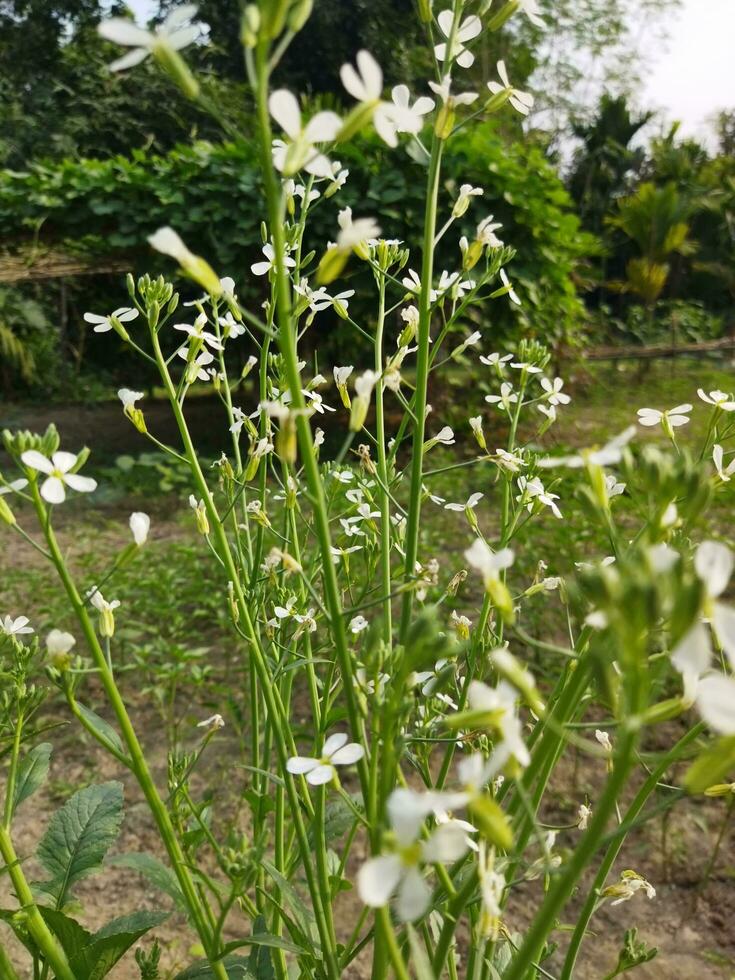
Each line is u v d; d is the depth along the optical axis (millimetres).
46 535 209
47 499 204
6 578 1033
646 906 558
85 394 2486
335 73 3752
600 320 3828
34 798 670
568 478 968
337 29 3646
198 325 294
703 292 5027
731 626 118
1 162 3340
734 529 1020
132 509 1439
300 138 163
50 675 216
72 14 4016
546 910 146
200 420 2053
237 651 860
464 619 288
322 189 1517
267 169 164
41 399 2496
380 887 124
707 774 124
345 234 158
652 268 3906
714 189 4707
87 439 1951
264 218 1624
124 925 303
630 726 131
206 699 771
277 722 271
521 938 320
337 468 332
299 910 251
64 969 273
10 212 1808
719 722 112
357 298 1528
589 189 5000
